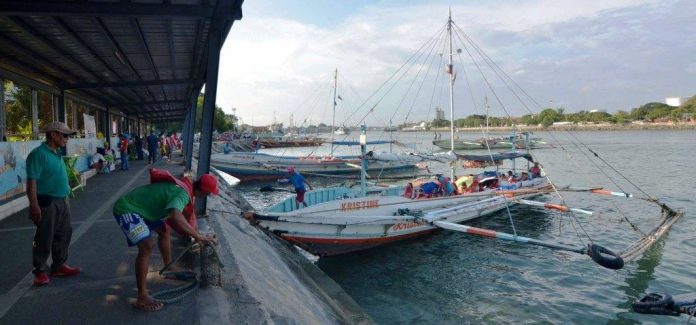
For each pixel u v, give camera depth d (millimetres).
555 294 10398
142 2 6402
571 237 15375
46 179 4938
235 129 122688
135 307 4527
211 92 7859
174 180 4652
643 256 12867
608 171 36000
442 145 59656
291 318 5227
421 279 11609
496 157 21719
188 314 4391
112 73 13508
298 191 15477
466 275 11789
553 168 39281
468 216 16578
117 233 7676
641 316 9195
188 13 6426
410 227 14633
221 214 10469
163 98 22234
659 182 28953
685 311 6148
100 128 22578
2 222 8617
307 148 81688
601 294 10320
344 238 13188
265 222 11945
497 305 9891
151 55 10906
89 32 8688
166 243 5188
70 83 14469
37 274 5094
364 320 7473
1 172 9484
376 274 12078
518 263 12602
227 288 5230
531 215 18812
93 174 16844
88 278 5391
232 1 6293
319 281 9273
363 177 15156
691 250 13398
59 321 4219
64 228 5293
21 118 14211
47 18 7457
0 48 9516
